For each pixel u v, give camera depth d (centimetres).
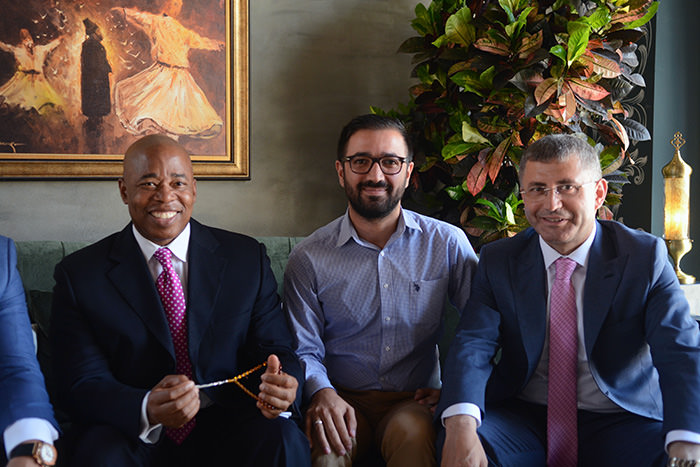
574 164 170
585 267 178
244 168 271
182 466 165
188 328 169
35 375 150
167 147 170
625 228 182
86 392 155
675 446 147
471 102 255
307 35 284
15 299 158
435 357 213
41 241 213
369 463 188
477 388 170
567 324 175
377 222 197
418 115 273
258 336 180
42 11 229
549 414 174
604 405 175
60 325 165
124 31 244
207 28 260
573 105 234
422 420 177
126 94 246
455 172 257
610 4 256
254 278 183
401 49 274
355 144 193
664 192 304
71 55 235
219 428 169
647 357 176
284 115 281
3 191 231
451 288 207
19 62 227
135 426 148
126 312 166
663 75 307
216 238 186
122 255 171
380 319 200
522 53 238
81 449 146
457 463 156
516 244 189
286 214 284
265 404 160
